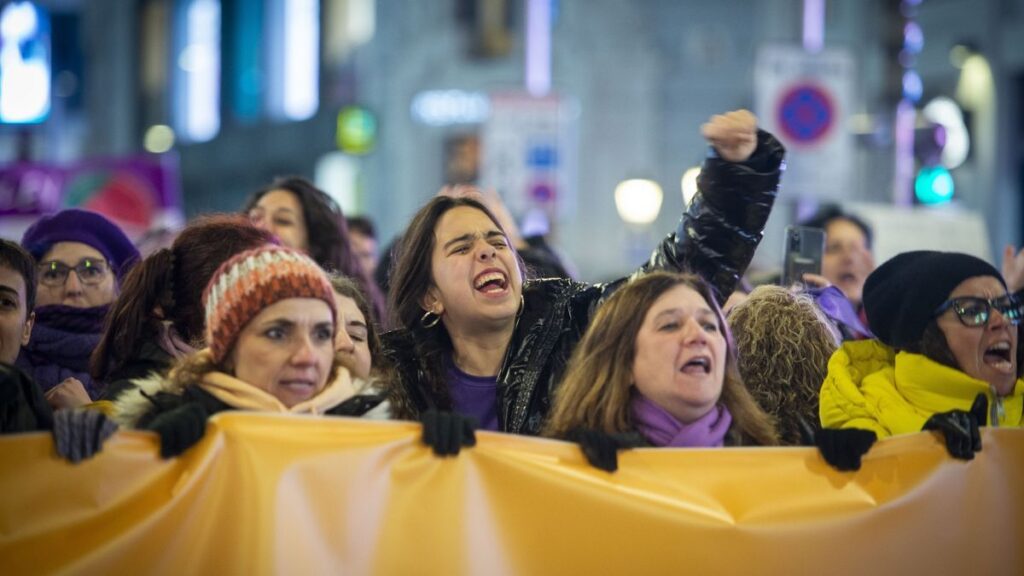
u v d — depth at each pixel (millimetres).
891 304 7930
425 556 6266
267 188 11906
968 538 7117
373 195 56906
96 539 5734
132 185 26359
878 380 7898
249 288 6574
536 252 12688
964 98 36969
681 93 55031
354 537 6141
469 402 8461
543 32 54125
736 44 54750
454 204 8648
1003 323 7840
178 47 75188
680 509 6621
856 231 12758
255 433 6059
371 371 7973
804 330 8320
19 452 5652
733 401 7289
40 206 27266
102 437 5727
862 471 6918
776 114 19844
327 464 6113
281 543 5992
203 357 6730
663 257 8352
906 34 25328
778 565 6719
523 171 19953
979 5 36906
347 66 60625
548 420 7566
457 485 6352
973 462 7160
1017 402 8102
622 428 7035
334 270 10828
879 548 6902
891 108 26156
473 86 55906
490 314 8320
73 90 82000
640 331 7074
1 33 66750
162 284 7895
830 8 45656
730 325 8484
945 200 21328
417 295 8594
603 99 54594
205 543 5934
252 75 68688
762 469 6781
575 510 6508
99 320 9352
